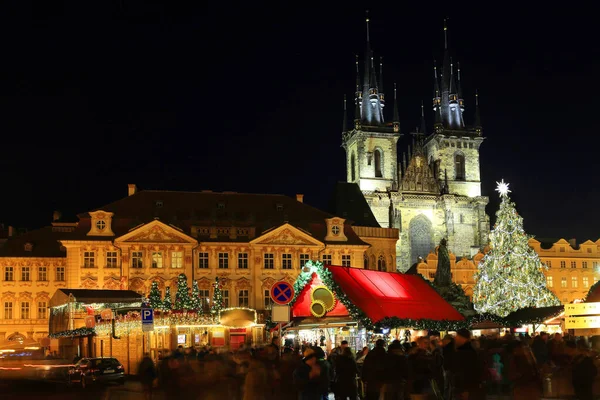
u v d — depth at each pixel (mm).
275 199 105688
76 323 74875
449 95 173500
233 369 25562
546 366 29797
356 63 170875
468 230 159250
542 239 146000
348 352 27562
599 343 34562
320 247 97312
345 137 174500
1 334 98500
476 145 170875
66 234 100562
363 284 48750
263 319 86750
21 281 100125
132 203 99188
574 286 138250
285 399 25375
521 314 65750
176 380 23562
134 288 91312
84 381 48781
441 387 27703
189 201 102062
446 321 51250
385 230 113625
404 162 163625
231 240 95688
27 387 49250
